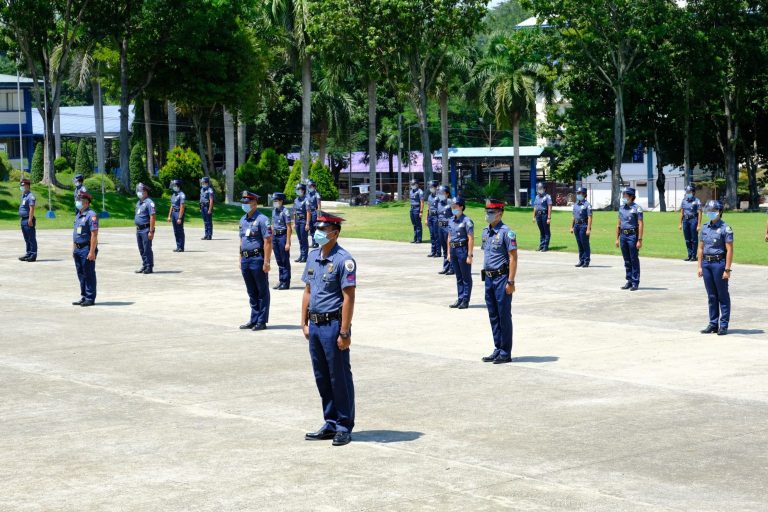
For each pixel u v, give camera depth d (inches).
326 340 369.1
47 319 710.5
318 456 352.2
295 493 308.8
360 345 593.6
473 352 568.7
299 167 2731.3
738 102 2477.9
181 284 914.7
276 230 874.8
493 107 2790.4
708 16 2384.4
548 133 2613.2
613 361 537.0
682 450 357.1
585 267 1047.0
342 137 3184.1
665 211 2477.9
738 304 757.3
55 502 302.8
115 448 366.0
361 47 2301.9
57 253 1219.9
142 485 319.3
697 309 735.1
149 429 394.9
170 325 679.1
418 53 2349.9
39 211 1814.7
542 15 2349.9
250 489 313.6
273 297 818.8
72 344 606.2
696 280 921.5
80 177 1338.6
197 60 2102.6
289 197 2706.7
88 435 386.3
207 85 2140.7
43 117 1939.0
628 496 303.4
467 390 465.1
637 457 348.2
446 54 2608.3
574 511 289.6
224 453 357.4
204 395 459.8
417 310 741.3
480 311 735.7
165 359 553.6
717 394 451.5
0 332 653.3
